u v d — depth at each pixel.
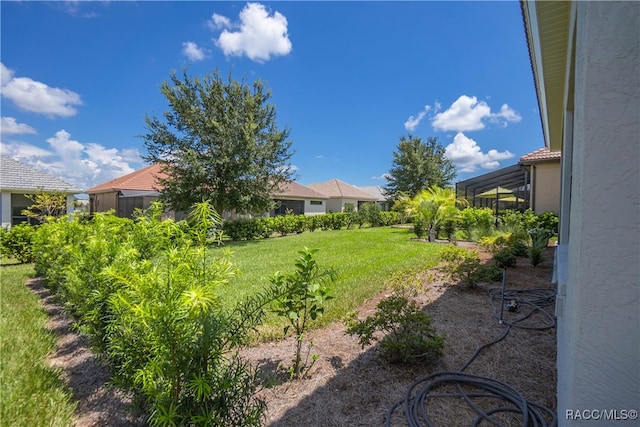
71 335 3.59
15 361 2.83
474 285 5.05
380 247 10.39
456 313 3.93
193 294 1.45
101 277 2.34
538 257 6.66
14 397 2.25
